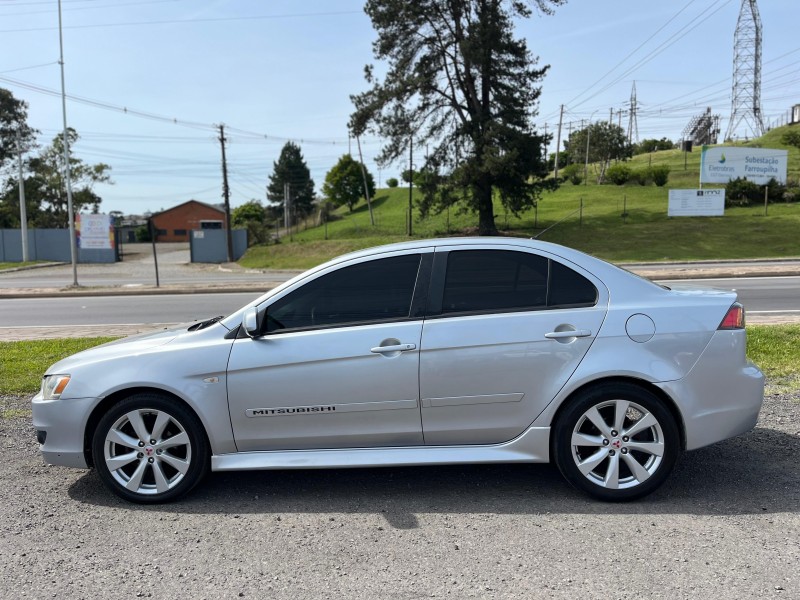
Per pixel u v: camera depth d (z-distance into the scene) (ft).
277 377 12.77
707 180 155.02
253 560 10.68
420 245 13.52
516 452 12.82
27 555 10.96
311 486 13.89
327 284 13.32
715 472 14.14
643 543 10.93
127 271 117.91
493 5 107.76
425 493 13.39
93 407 13.03
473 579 9.89
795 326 28.07
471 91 116.78
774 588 9.43
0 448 16.62
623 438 12.60
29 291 68.44
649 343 12.57
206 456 13.12
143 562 10.67
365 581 9.92
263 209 305.32
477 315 12.85
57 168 207.41
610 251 112.06
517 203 122.52
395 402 12.76
